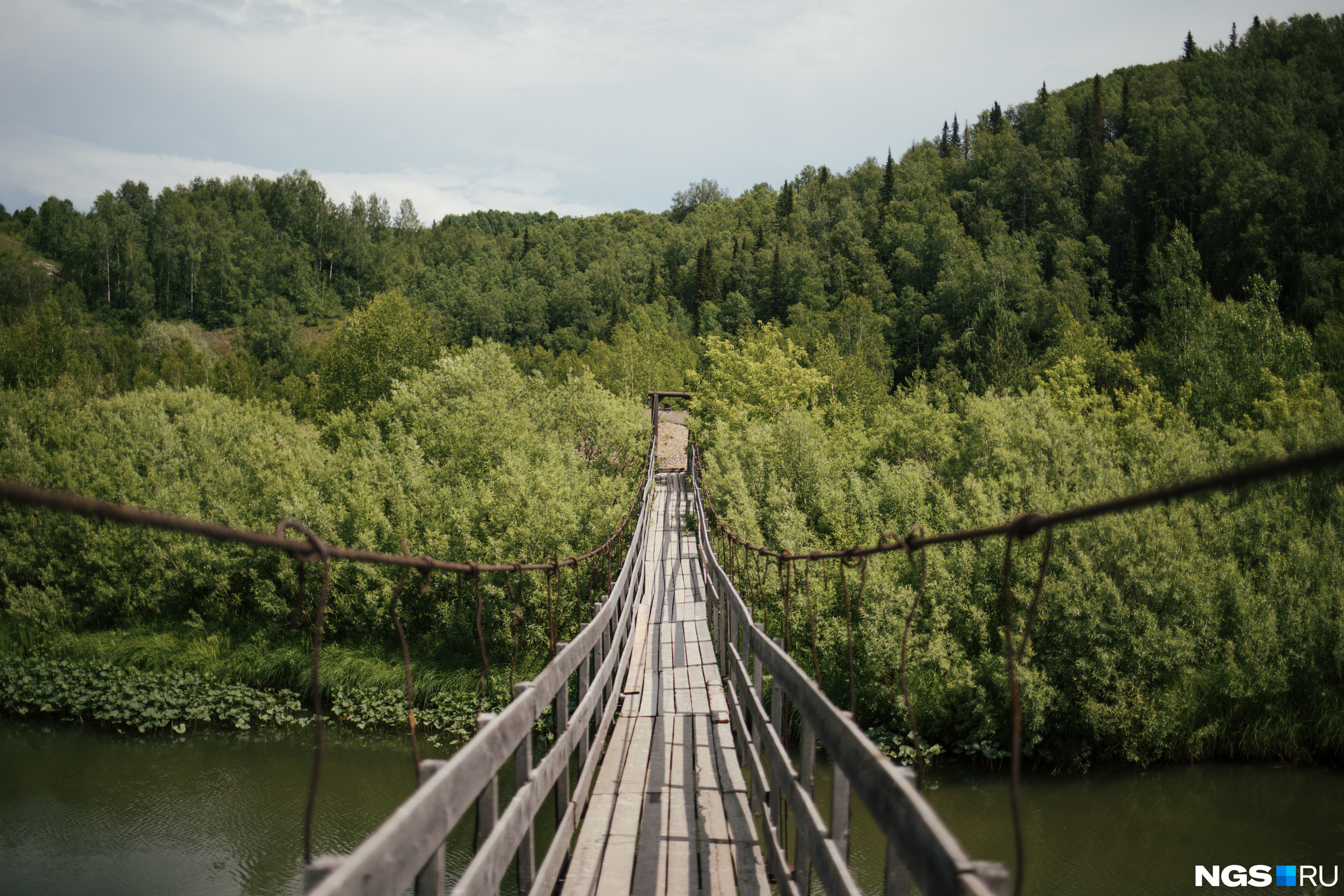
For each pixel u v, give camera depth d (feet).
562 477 57.16
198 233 444.96
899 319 273.75
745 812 17.37
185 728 46.03
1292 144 234.17
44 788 38.75
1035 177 347.36
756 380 107.34
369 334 121.08
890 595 44.78
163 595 57.00
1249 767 42.19
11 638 56.75
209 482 63.36
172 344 281.74
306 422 126.72
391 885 5.63
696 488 65.51
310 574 51.93
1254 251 205.26
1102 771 42.01
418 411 75.66
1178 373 110.93
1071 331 151.33
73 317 368.48
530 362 252.83
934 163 473.67
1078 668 42.37
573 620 48.44
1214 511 51.93
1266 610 44.70
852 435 86.63
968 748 42.50
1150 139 306.35
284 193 540.11
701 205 637.71
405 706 46.16
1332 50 319.68
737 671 22.93
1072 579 43.42
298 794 37.88
